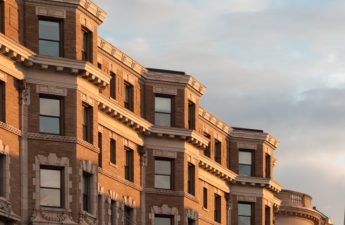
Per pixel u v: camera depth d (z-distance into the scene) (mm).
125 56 113688
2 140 96500
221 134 135000
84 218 100750
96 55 103750
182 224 118438
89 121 102812
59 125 100125
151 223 117000
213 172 131250
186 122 119625
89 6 102062
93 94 103000
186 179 119500
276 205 143375
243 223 136750
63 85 100188
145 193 117000
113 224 111812
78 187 100312
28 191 98312
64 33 100625
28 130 98938
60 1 100625
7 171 96812
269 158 140250
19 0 99375
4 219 96062
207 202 130500
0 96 96750
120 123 113062
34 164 98812
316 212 170125
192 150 120688
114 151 112375
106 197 110188
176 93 119188
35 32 99750
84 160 101438
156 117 118250
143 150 116750
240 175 136750
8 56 96562
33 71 99375
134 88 116188
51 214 98688
